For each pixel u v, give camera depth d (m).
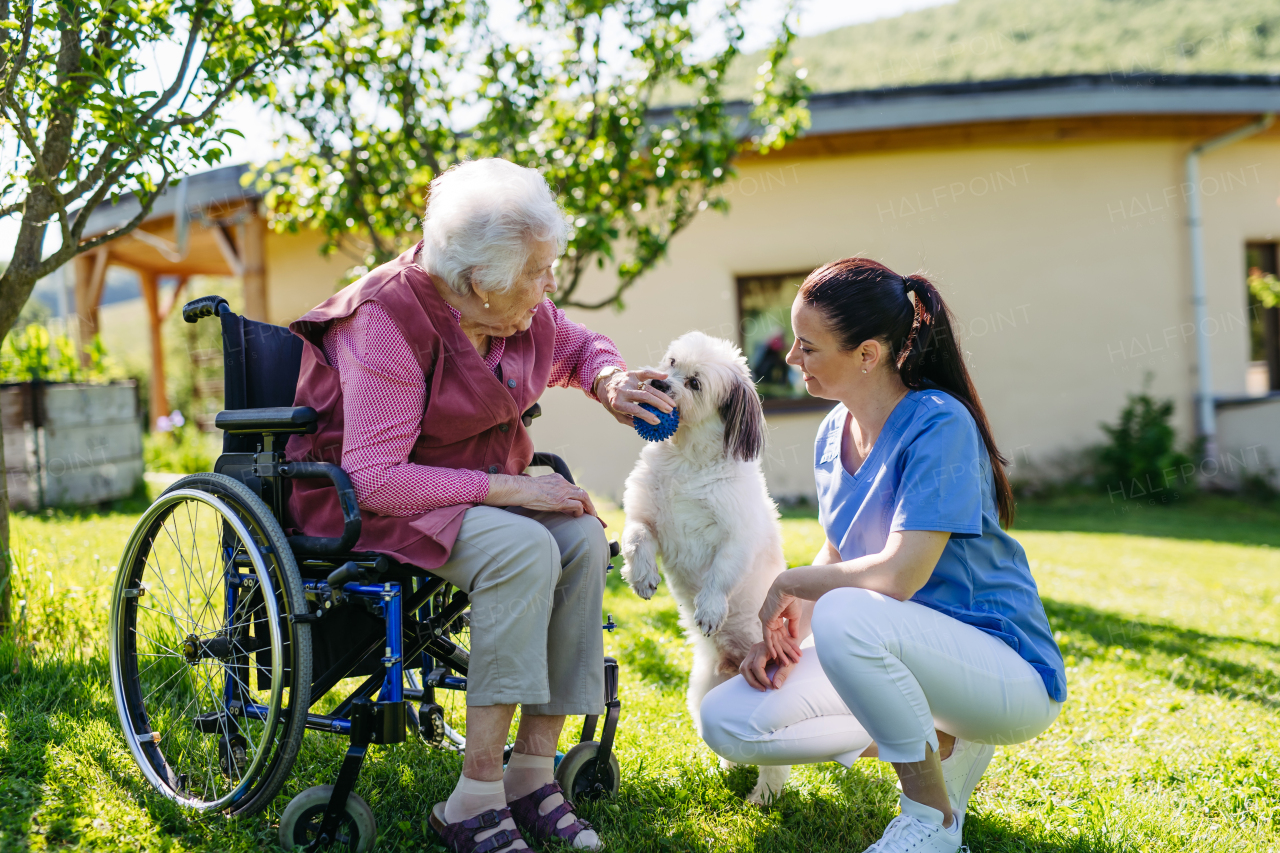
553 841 1.82
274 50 2.96
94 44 2.61
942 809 1.74
